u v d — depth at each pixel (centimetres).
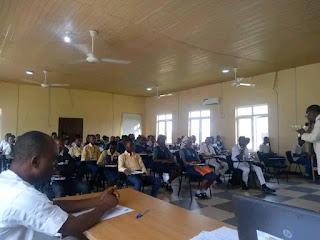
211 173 450
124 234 114
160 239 109
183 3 368
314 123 239
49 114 1019
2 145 684
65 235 117
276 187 543
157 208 153
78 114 1082
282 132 741
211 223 128
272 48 562
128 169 393
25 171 107
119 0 360
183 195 473
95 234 114
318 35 489
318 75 669
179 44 534
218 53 595
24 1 364
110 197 149
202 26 447
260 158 683
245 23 434
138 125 1252
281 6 378
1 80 908
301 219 61
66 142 693
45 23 436
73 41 518
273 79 768
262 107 805
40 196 105
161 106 1197
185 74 799
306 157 651
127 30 464
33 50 574
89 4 371
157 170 524
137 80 890
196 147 763
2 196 99
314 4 372
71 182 341
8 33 479
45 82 906
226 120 901
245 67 719
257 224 70
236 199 77
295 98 715
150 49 567
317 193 485
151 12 396
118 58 631
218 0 361
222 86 920
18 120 955
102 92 1148
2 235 98
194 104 1029
